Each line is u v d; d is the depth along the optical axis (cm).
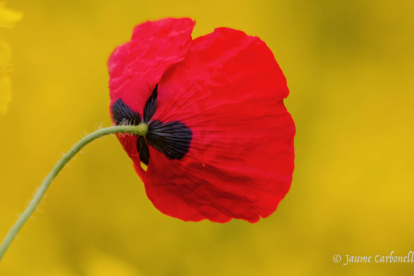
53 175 33
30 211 33
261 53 35
